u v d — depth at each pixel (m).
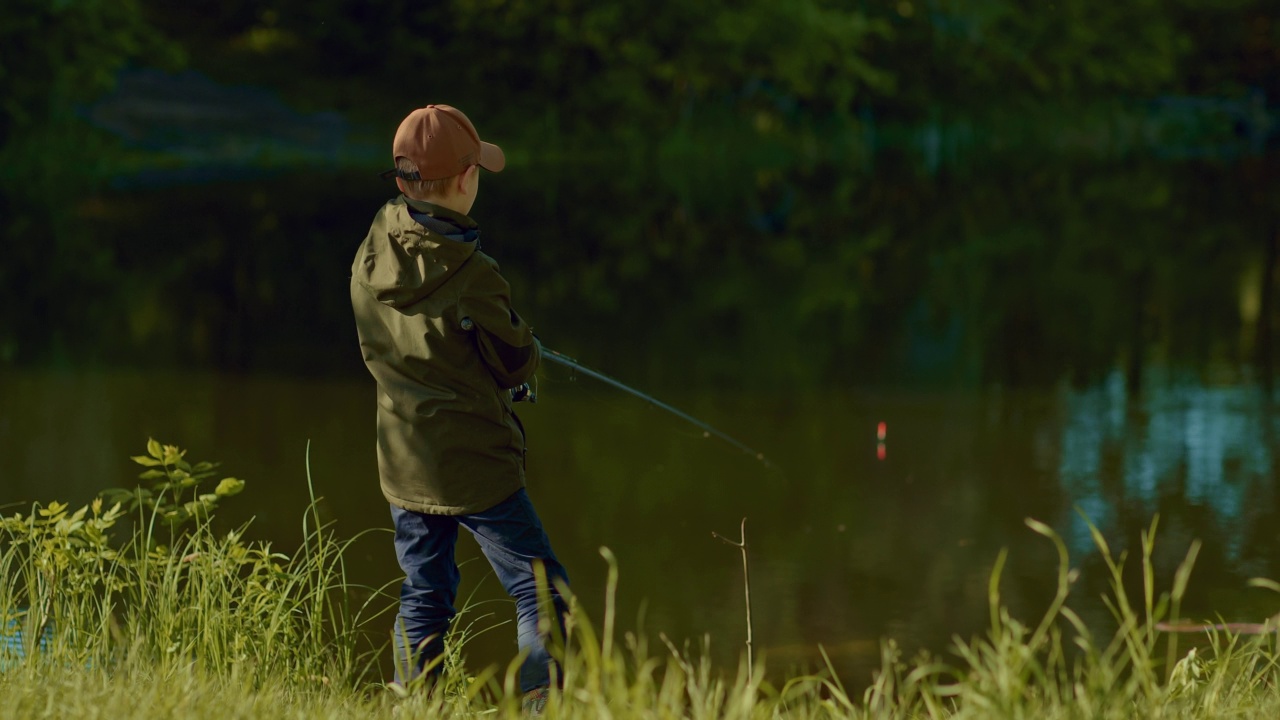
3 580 4.25
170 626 3.95
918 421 9.27
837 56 37.19
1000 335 12.69
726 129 35.12
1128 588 5.96
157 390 9.78
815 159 34.75
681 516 6.98
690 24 35.00
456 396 3.49
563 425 8.92
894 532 6.73
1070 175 31.02
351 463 7.86
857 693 4.81
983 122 40.47
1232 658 4.00
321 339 12.02
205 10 32.97
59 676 3.44
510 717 3.05
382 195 22.84
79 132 26.47
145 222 19.44
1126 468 8.02
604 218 21.48
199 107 28.84
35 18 26.03
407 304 3.46
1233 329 12.86
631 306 14.16
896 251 18.66
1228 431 8.98
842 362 11.41
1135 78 43.25
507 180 27.20
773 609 5.68
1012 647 3.02
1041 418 9.38
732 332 12.80
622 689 2.85
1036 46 41.75
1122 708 2.91
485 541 3.58
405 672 3.69
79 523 4.18
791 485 7.61
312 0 33.09
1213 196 25.84
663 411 9.41
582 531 6.72
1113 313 13.79
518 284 15.36
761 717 3.17
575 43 33.97
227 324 12.62
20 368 10.52
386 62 33.31
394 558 6.15
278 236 18.34
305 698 3.63
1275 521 6.95
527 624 3.53
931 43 39.75
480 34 33.81
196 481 4.39
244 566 5.75
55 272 15.30
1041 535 6.76
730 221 21.69
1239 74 45.25
